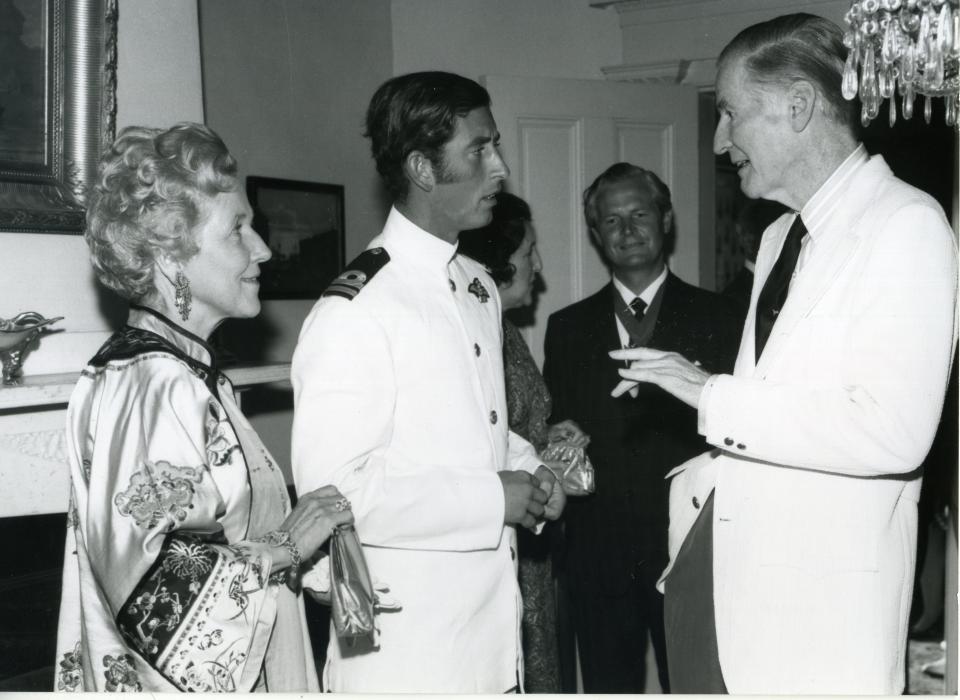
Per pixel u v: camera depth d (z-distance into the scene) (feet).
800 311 4.79
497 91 11.07
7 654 6.77
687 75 12.47
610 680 8.60
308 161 11.57
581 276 11.53
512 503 5.25
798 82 4.74
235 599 4.18
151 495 4.13
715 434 4.80
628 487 8.46
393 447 5.20
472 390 5.47
